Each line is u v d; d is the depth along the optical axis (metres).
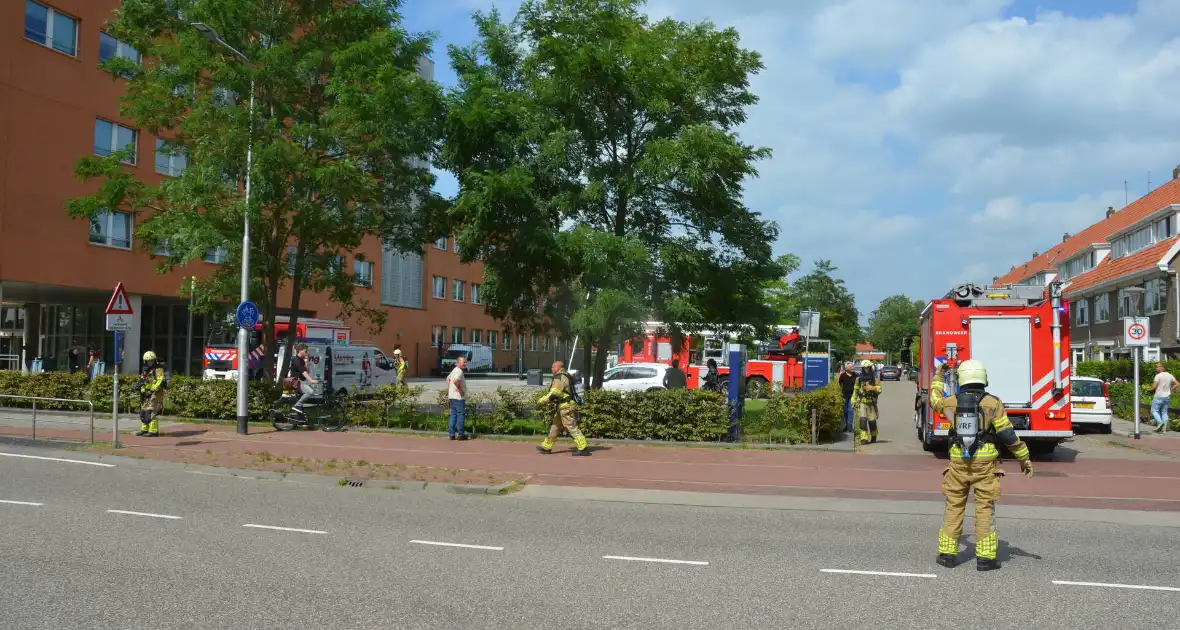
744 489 12.09
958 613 5.94
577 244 17.72
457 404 17.91
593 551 7.94
